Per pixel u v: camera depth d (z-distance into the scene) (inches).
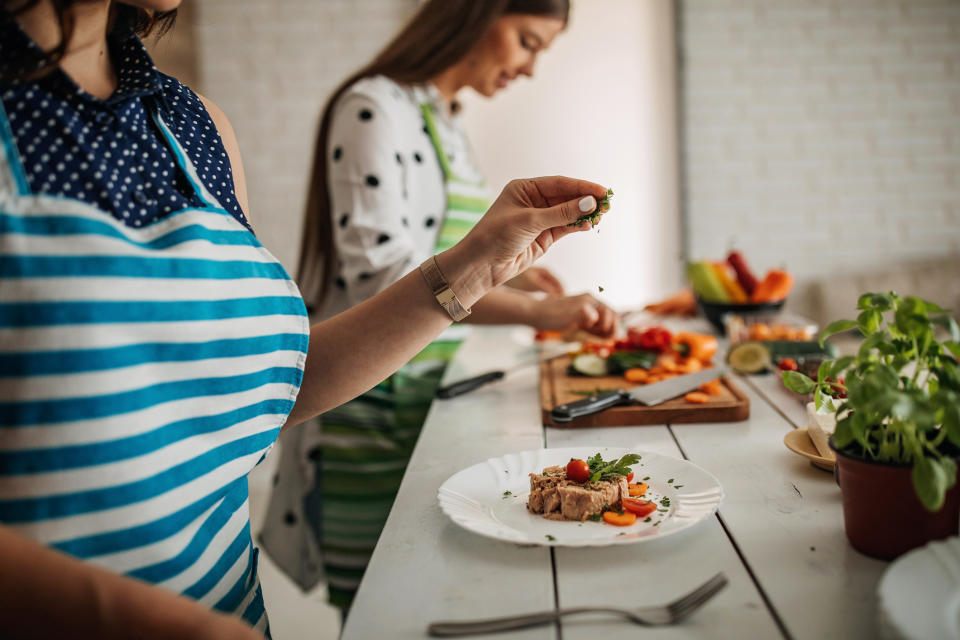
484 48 65.7
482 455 42.4
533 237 34.3
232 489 31.3
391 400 62.6
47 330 23.3
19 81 24.3
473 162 75.5
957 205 133.5
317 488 65.1
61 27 25.1
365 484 63.0
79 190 25.7
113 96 27.1
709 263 82.2
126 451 24.9
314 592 97.0
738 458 39.8
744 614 24.8
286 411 33.0
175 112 30.5
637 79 133.6
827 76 132.2
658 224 136.1
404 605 26.3
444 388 56.6
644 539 28.2
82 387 23.8
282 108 139.3
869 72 131.8
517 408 52.6
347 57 137.7
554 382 58.7
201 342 27.7
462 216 70.6
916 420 22.8
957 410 23.4
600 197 35.1
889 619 20.3
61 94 25.5
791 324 75.5
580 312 62.1
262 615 33.1
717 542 29.8
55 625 18.3
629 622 24.6
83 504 24.3
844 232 135.3
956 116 131.9
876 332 27.5
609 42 133.5
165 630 18.6
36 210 23.7
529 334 81.5
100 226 24.8
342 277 64.8
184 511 27.4
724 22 132.0
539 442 44.4
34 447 23.4
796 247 135.9
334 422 62.8
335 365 34.0
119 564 25.3
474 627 24.2
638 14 132.6
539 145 136.1
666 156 134.6
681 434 44.7
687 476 34.2
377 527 63.4
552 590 26.9
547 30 65.1
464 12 63.1
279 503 66.7
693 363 59.6
